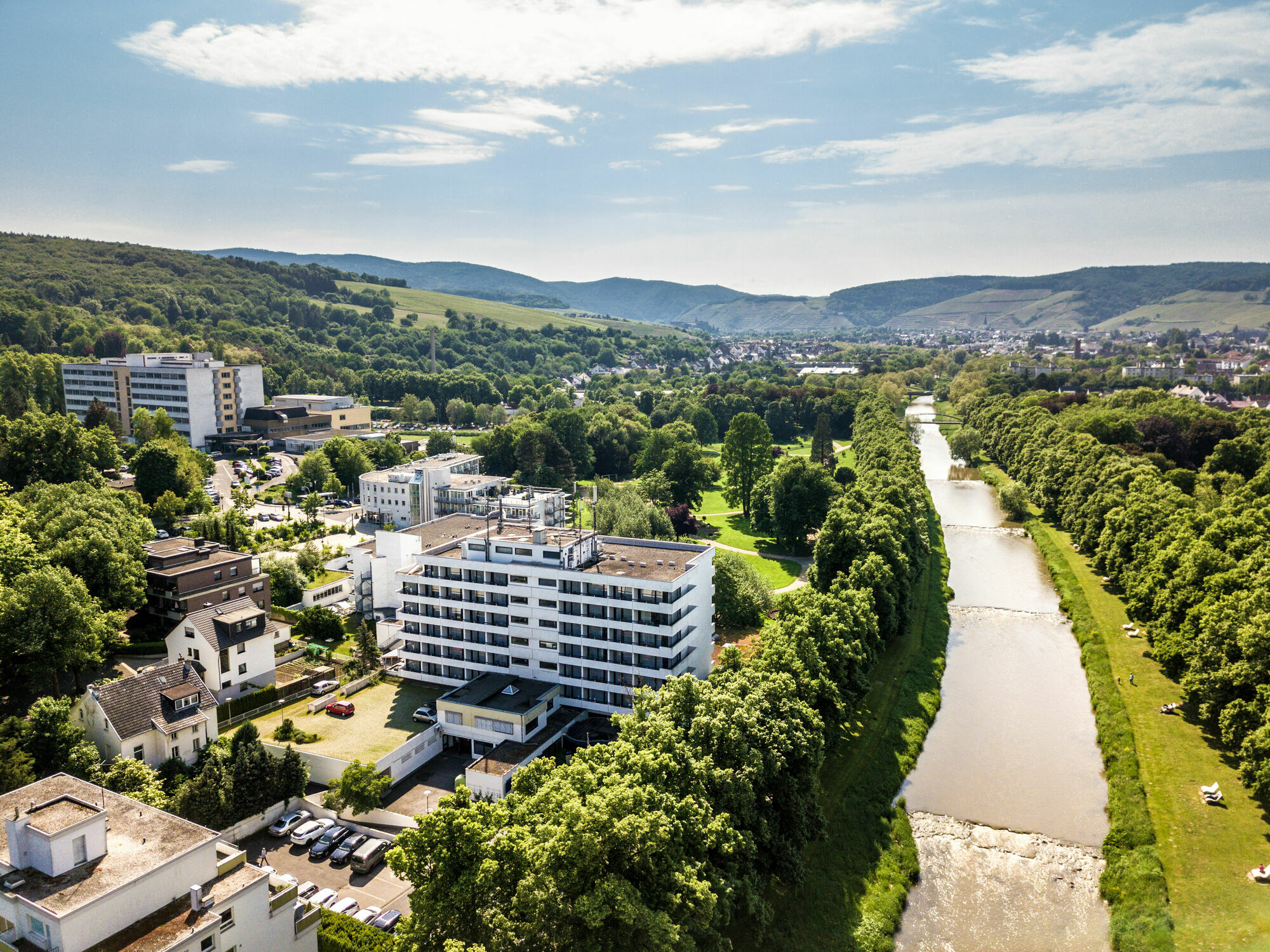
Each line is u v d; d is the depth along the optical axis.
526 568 131.88
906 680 147.00
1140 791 111.50
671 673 123.88
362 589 177.38
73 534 151.12
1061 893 96.88
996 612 186.25
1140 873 95.50
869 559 157.88
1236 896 90.25
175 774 106.19
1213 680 117.50
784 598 150.00
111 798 75.31
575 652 129.62
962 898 96.38
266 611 169.38
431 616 139.62
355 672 143.75
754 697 98.06
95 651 131.00
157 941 62.53
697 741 88.19
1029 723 135.25
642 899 66.88
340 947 77.62
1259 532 158.12
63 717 102.12
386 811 103.88
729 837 78.50
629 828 66.56
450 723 122.56
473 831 66.12
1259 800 106.00
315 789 112.62
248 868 72.38
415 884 66.31
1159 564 156.25
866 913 92.12
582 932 65.19
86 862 66.00
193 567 160.00
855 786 113.94
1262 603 118.75
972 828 108.50
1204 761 115.81
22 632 118.56
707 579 142.00
